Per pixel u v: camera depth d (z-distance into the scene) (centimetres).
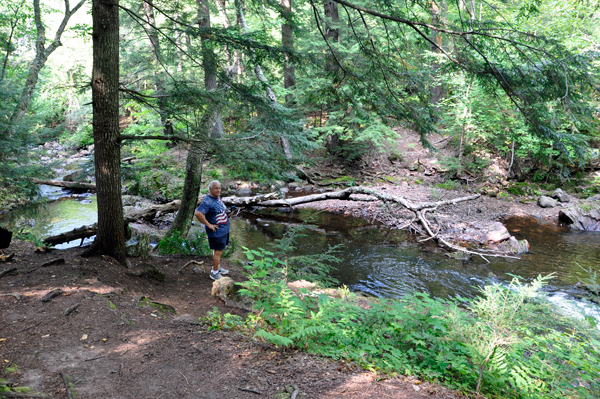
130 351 350
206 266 787
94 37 551
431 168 1956
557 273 932
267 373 323
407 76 592
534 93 488
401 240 1218
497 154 1911
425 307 436
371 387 307
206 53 655
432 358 385
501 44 521
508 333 350
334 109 2009
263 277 453
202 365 334
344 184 1894
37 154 917
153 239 1046
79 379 296
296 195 1794
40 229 1148
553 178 1788
